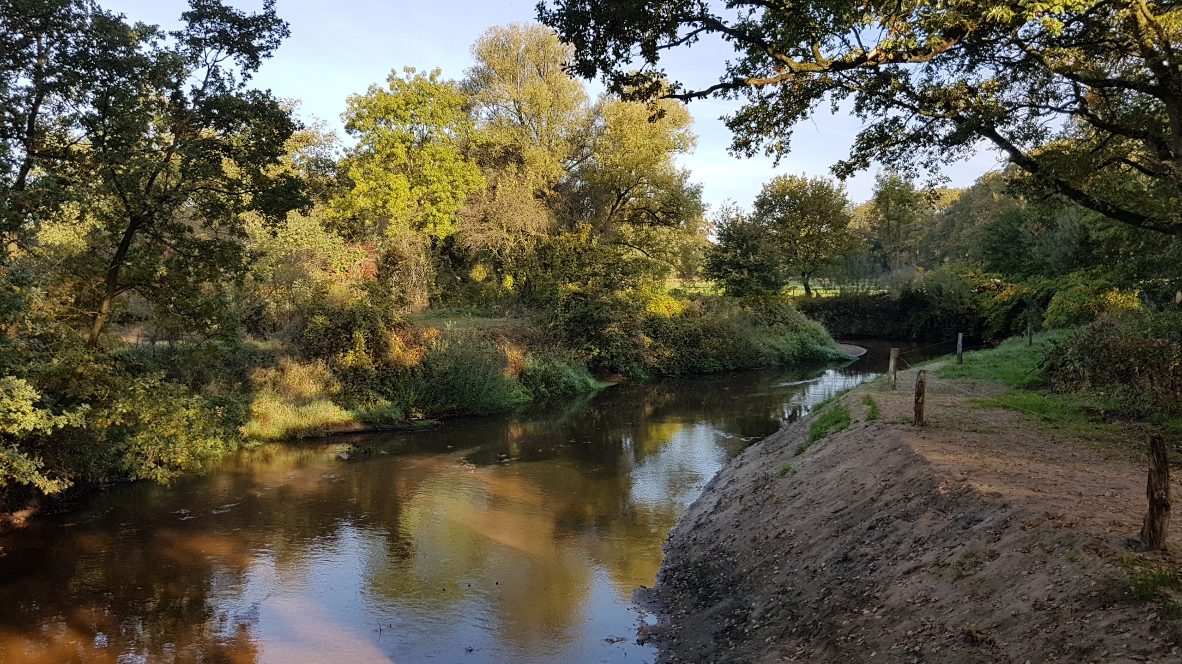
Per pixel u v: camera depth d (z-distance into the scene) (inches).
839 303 2149.4
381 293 986.7
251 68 590.2
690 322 1499.8
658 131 1503.4
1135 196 488.1
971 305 1756.9
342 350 908.6
